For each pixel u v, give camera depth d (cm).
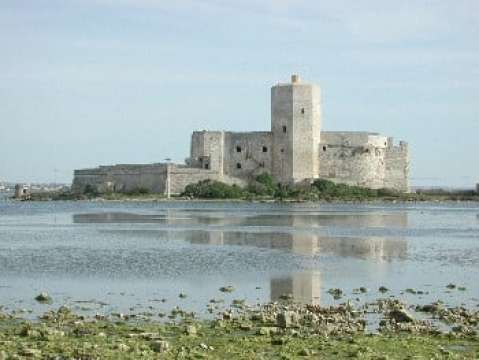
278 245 5200
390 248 5031
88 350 1988
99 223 7644
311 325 2394
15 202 14738
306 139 14125
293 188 13912
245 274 3688
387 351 2041
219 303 2856
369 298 2991
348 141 14375
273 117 14312
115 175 14900
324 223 7625
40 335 2181
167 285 3319
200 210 10431
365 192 14138
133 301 2897
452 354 2009
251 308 2731
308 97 14125
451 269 3925
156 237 5856
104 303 2845
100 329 2305
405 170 14950
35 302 2856
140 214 9362
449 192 16312
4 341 2088
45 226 7231
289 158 14150
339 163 14362
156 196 13900
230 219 8194
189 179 14125
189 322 2461
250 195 13625
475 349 2094
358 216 9031
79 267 3934
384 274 3719
